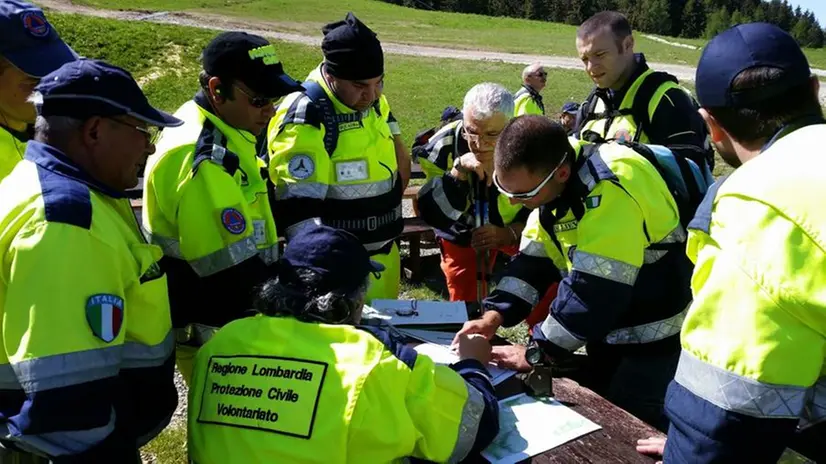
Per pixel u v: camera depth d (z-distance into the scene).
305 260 1.85
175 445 3.72
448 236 3.90
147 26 21.34
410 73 22.64
